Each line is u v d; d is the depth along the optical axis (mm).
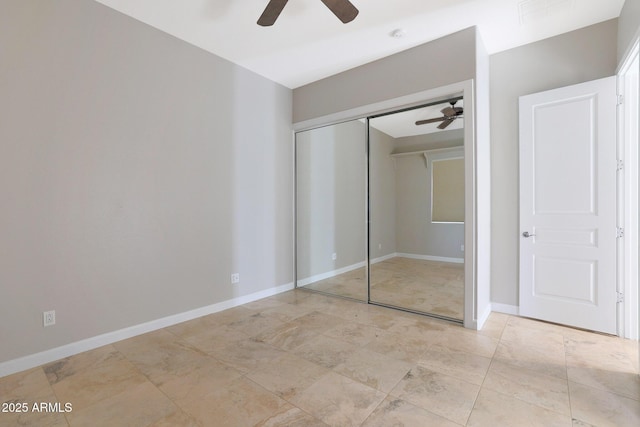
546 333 2650
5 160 2043
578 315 2721
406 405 1707
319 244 4215
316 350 2385
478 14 2557
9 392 1860
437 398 1767
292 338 2611
